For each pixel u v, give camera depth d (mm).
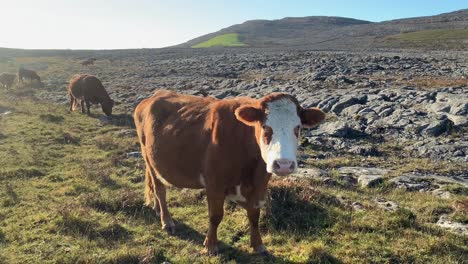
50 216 9555
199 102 8367
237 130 7020
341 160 14695
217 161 7160
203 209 10031
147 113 9188
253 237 7914
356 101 22922
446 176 12688
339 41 133000
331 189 11086
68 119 23375
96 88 24219
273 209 9469
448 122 17719
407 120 18812
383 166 14055
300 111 6629
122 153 16312
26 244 8273
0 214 9812
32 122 21844
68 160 15133
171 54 85250
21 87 39469
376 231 8539
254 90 29578
